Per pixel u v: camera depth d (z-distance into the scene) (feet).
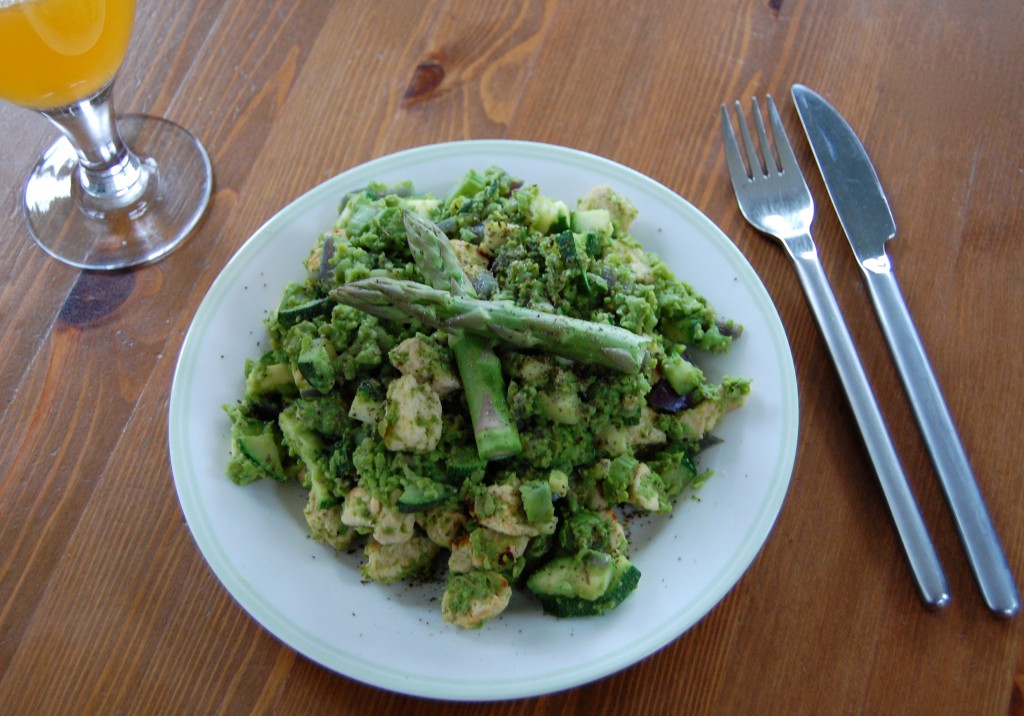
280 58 1.36
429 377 0.97
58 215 1.27
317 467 1.01
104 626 1.03
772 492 0.99
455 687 0.90
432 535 0.99
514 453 0.96
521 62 1.36
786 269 1.22
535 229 1.08
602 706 1.00
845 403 1.14
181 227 1.26
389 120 1.33
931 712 0.99
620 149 1.31
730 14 1.38
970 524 1.04
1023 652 1.01
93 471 1.12
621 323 1.02
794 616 1.04
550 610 0.97
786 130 1.31
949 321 1.18
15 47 1.05
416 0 1.39
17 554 1.07
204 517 0.99
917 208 1.26
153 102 1.34
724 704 1.00
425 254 0.98
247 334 1.09
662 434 1.04
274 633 0.93
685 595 0.95
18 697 1.00
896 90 1.33
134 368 1.18
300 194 1.28
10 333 1.20
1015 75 1.34
